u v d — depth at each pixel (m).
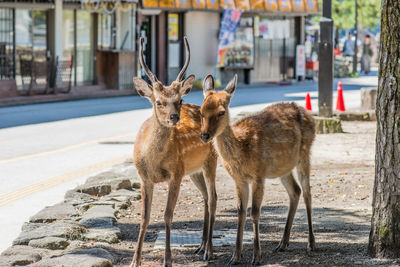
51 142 15.16
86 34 28.20
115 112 21.47
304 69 38.59
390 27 6.21
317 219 8.52
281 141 6.87
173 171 6.68
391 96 6.26
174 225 8.31
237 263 6.65
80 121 19.05
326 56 17.86
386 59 6.27
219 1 32.94
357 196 9.85
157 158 6.55
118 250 7.19
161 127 6.50
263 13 35.56
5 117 19.73
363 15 55.50
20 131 16.86
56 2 26.17
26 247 7.03
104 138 15.88
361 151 14.08
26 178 11.23
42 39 26.31
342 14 49.03
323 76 17.94
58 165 12.42
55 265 6.14
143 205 6.66
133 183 10.56
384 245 6.47
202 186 7.43
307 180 7.29
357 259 6.53
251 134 6.70
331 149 14.38
